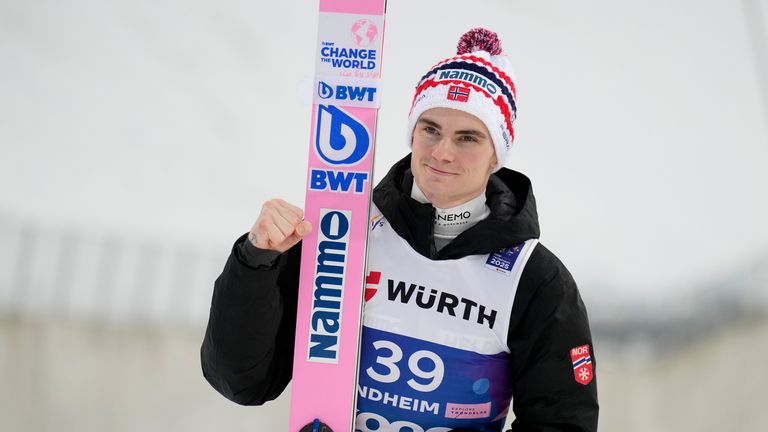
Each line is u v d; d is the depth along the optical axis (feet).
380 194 16.48
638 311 102.99
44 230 104.99
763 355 86.22
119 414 58.54
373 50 15.74
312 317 15.52
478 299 15.20
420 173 15.66
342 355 15.44
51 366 67.21
